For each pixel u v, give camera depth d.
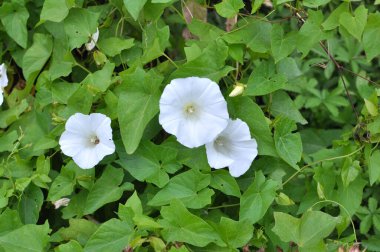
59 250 0.52
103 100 0.59
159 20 0.64
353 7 0.95
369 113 0.58
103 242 0.51
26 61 0.64
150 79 0.54
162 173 0.55
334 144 0.62
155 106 0.54
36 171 0.59
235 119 0.57
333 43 0.93
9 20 0.65
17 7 0.65
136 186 0.62
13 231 0.53
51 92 0.60
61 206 0.63
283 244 0.58
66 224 0.64
